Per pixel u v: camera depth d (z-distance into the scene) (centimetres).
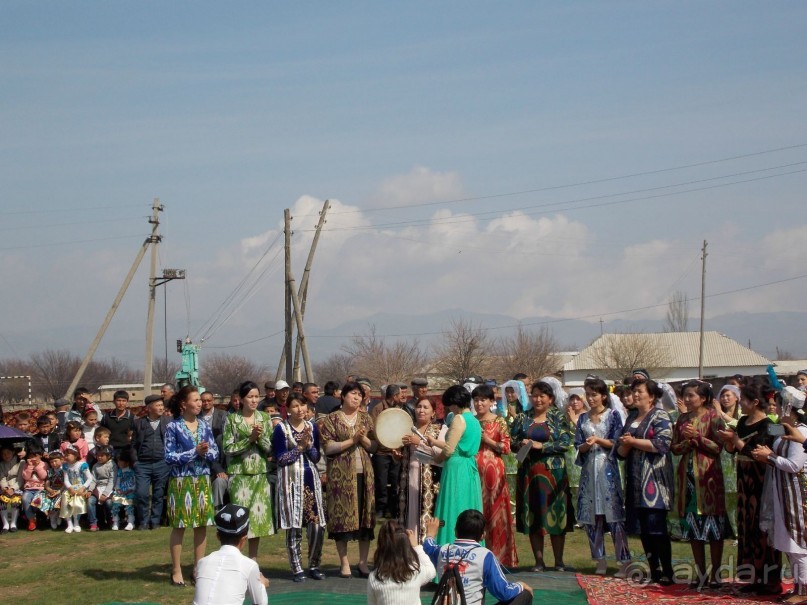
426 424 1058
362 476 1073
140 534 1477
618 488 1041
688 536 985
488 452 1053
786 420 926
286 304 3262
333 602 934
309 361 3234
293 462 1051
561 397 1248
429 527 773
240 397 1054
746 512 955
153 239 3641
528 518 1098
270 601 948
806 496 894
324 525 1069
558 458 1085
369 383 1506
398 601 668
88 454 1571
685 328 8281
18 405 5281
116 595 1011
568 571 1085
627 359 6806
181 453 1034
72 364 9438
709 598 920
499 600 716
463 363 5738
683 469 998
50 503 1544
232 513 696
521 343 6397
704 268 5531
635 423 1020
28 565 1240
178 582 1055
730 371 7788
